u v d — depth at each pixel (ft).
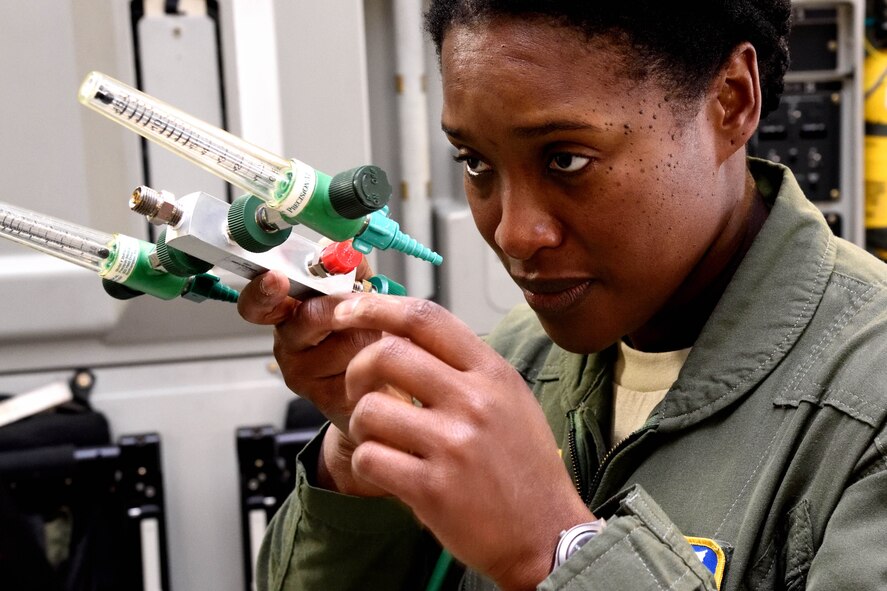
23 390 6.22
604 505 3.18
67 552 6.03
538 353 4.51
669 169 3.22
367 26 6.56
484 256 6.66
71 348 6.24
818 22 7.00
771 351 3.50
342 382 3.57
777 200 3.72
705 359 3.59
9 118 5.94
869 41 7.13
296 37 6.16
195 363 6.37
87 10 5.95
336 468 3.97
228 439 6.38
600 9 3.03
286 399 6.41
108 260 3.19
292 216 2.94
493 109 3.11
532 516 2.94
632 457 3.67
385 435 2.87
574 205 3.21
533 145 3.14
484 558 2.92
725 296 3.62
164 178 6.08
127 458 6.11
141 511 6.11
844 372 3.29
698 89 3.26
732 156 3.55
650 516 3.07
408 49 6.54
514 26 3.08
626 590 2.91
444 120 3.29
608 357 4.05
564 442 4.11
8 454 5.91
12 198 5.98
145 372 6.32
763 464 3.36
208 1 6.07
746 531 3.25
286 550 4.21
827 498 3.17
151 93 6.04
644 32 3.08
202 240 3.02
